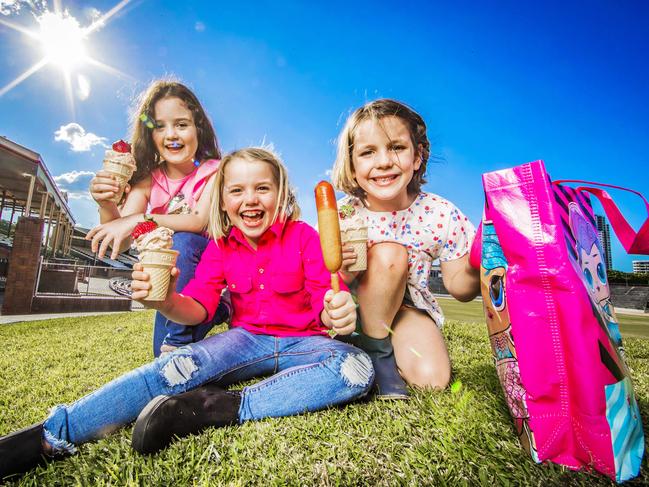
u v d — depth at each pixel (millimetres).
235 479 993
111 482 1019
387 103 1959
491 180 1208
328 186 1434
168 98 2305
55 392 1868
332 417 1378
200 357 1504
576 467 1068
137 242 1473
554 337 1089
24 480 1049
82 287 14102
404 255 1811
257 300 1775
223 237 1882
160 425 1148
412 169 2021
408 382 1879
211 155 2566
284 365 1676
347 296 1435
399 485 977
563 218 1178
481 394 1631
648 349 3455
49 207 14898
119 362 2541
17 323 5344
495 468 1046
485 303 1317
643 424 1344
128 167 2090
